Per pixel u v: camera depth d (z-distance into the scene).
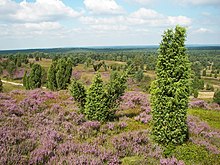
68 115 15.35
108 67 145.50
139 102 22.69
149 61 183.50
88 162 8.22
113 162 8.87
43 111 16.25
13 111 14.94
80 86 16.72
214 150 12.03
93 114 15.42
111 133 13.20
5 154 8.03
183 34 12.44
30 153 8.80
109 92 15.98
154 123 12.66
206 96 102.50
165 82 12.43
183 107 12.27
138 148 10.53
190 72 12.60
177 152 11.07
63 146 9.66
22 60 150.12
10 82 99.94
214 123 19.91
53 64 38.31
